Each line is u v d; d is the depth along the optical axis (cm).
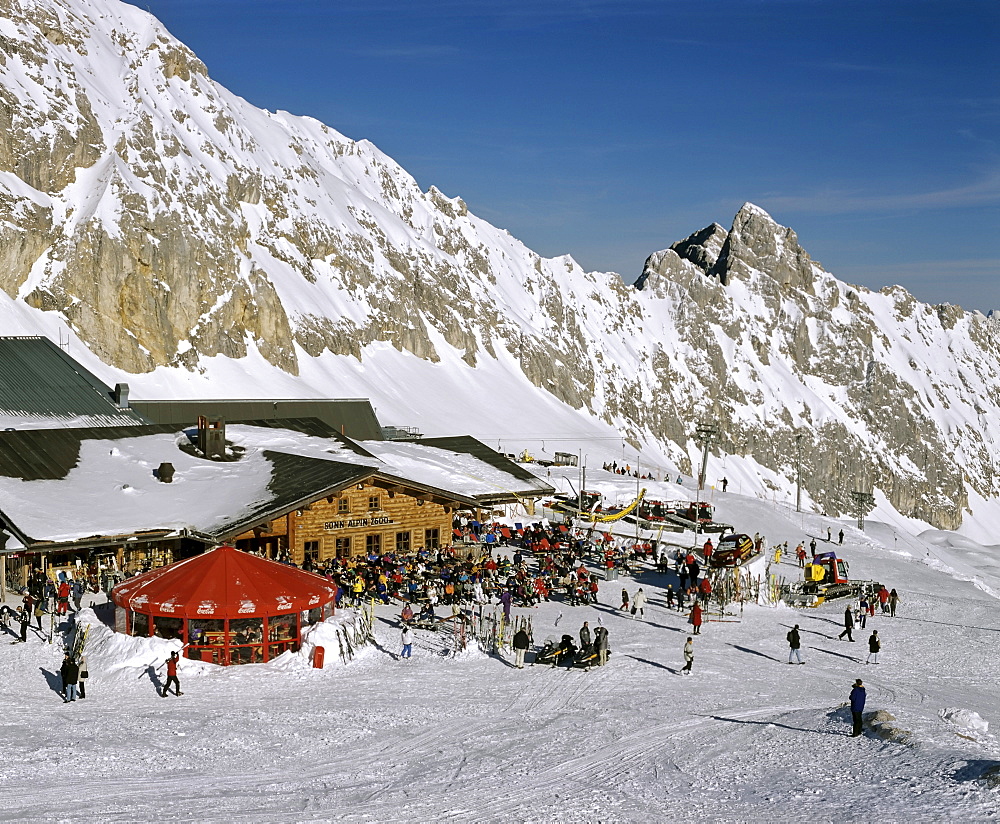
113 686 3831
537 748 3184
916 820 2428
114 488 6097
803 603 6253
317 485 6094
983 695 4353
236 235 19788
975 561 14438
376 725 3412
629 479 11750
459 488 7562
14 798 2612
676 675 4278
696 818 2519
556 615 5312
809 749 3166
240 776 2866
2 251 15750
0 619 4522
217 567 4353
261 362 18888
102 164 18025
